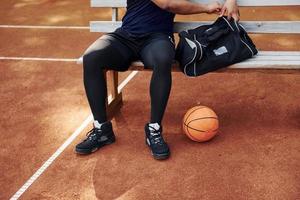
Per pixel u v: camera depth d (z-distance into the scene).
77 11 7.62
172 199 3.01
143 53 3.55
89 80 3.49
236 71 3.58
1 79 5.02
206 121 3.50
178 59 3.61
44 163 3.48
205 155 3.46
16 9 7.90
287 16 6.83
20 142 3.78
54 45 6.04
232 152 3.48
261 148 3.51
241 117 3.97
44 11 7.71
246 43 3.59
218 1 3.94
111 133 3.62
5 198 3.13
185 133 3.61
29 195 3.14
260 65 3.52
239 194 3.03
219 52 3.53
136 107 4.23
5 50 5.93
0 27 6.93
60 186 3.21
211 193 3.05
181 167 3.33
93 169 3.37
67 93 4.61
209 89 4.52
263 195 3.01
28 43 6.17
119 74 4.98
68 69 5.21
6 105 4.43
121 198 3.05
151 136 3.47
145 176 3.26
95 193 3.11
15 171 3.40
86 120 4.08
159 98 3.42
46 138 3.82
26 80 4.97
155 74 3.40
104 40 3.57
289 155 3.41
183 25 3.98
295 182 3.12
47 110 4.29
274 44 5.66
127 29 3.63
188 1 3.61
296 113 3.99
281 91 4.41
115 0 4.09
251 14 6.99
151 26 3.60
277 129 3.76
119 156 3.50
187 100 4.32
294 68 3.51
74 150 3.61
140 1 3.63
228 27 3.59
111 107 4.04
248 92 4.42
